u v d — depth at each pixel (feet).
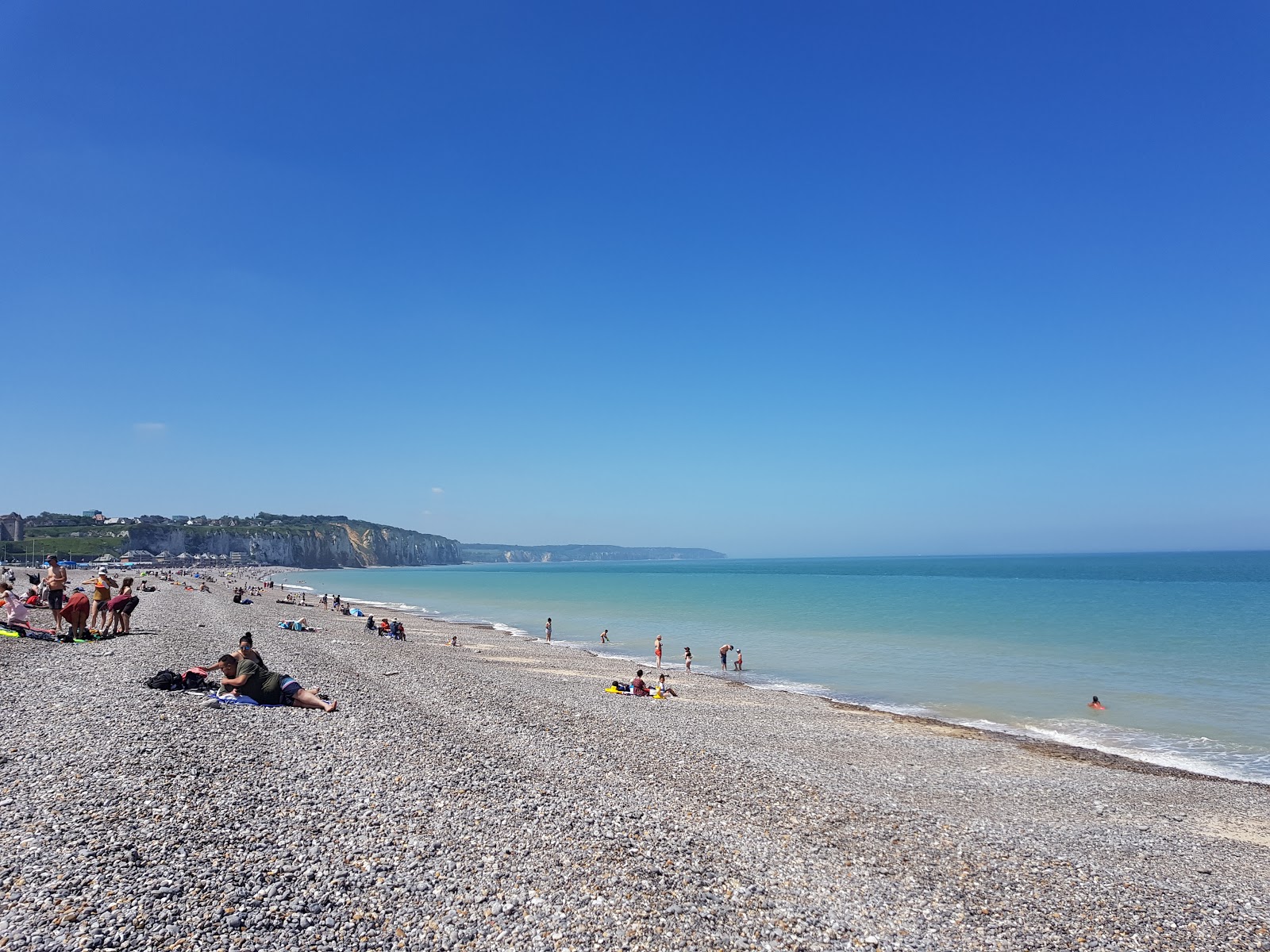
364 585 521.24
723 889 31.32
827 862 36.17
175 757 39.70
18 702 49.47
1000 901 33.37
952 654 133.80
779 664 125.18
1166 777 61.82
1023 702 92.32
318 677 75.05
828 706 90.63
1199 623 182.39
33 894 23.90
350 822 33.81
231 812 33.06
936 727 79.82
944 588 385.91
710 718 79.05
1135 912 33.37
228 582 410.11
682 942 26.25
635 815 40.01
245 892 25.94
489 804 38.75
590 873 31.17
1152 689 99.30
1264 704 89.86
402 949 23.81
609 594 365.81
